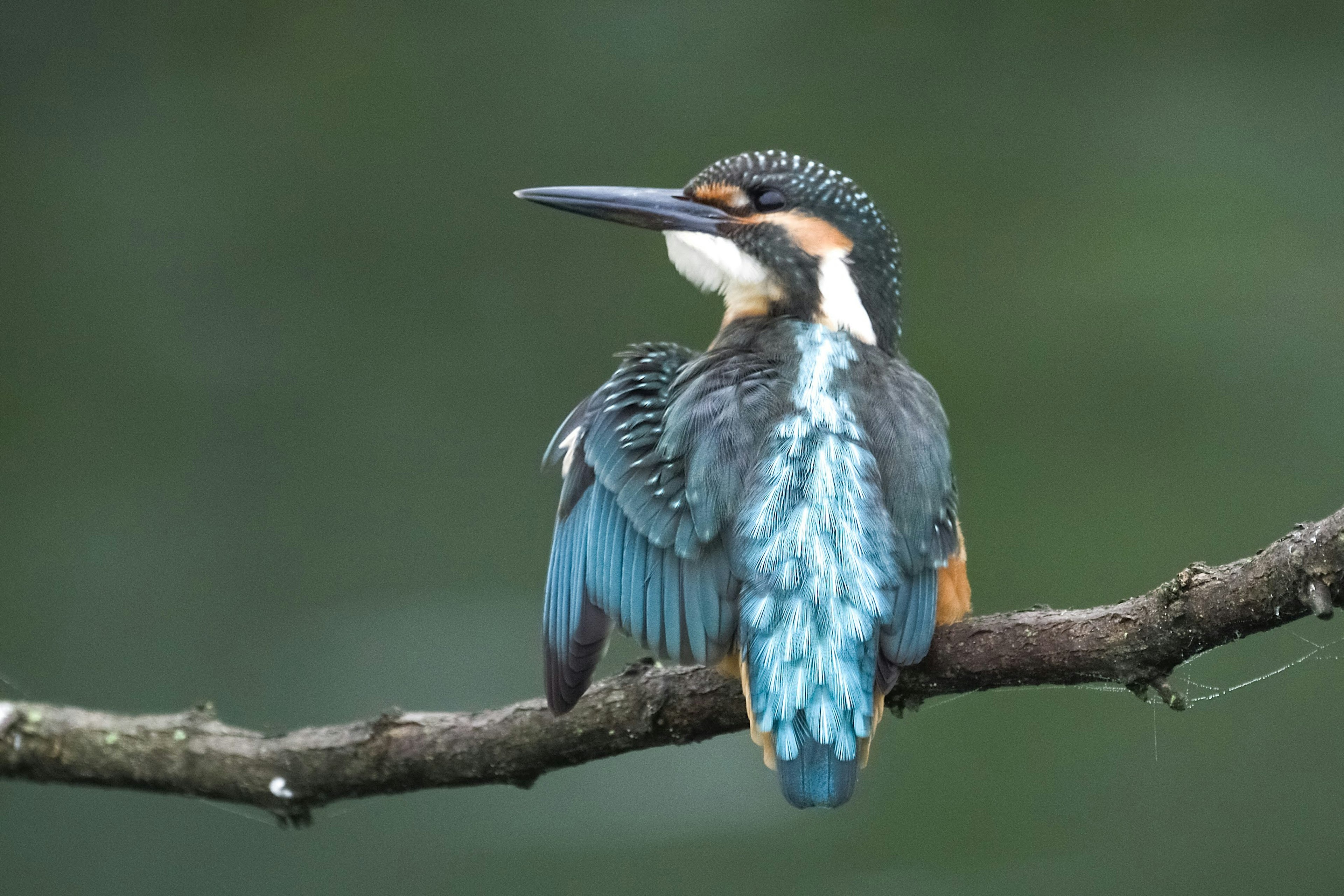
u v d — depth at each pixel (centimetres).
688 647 587
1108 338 1380
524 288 1506
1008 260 1466
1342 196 1478
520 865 1104
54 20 1650
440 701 1198
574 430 714
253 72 1672
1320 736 1109
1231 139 1547
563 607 635
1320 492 1250
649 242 1531
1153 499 1262
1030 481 1291
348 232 1542
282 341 1459
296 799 693
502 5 1728
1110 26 1658
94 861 1099
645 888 1069
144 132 1591
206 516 1339
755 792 1141
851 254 774
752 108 1619
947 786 1123
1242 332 1367
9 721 715
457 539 1334
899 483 598
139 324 1459
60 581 1279
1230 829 1066
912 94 1623
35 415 1391
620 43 1677
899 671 585
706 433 612
